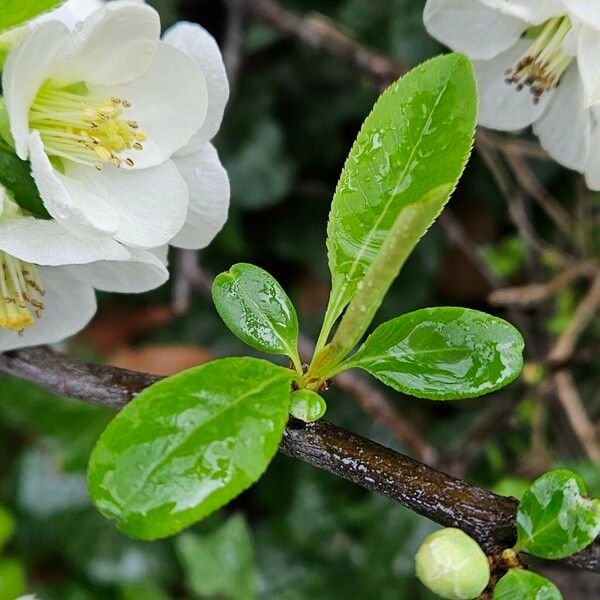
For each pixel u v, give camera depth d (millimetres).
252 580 554
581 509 315
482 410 646
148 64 355
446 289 731
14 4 322
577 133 410
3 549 642
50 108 355
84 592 643
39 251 337
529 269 611
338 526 610
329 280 715
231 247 702
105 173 361
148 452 302
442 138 324
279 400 309
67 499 638
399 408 671
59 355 357
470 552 311
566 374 559
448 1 393
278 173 695
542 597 312
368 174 327
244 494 657
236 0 619
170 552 639
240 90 709
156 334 710
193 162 370
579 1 371
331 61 701
